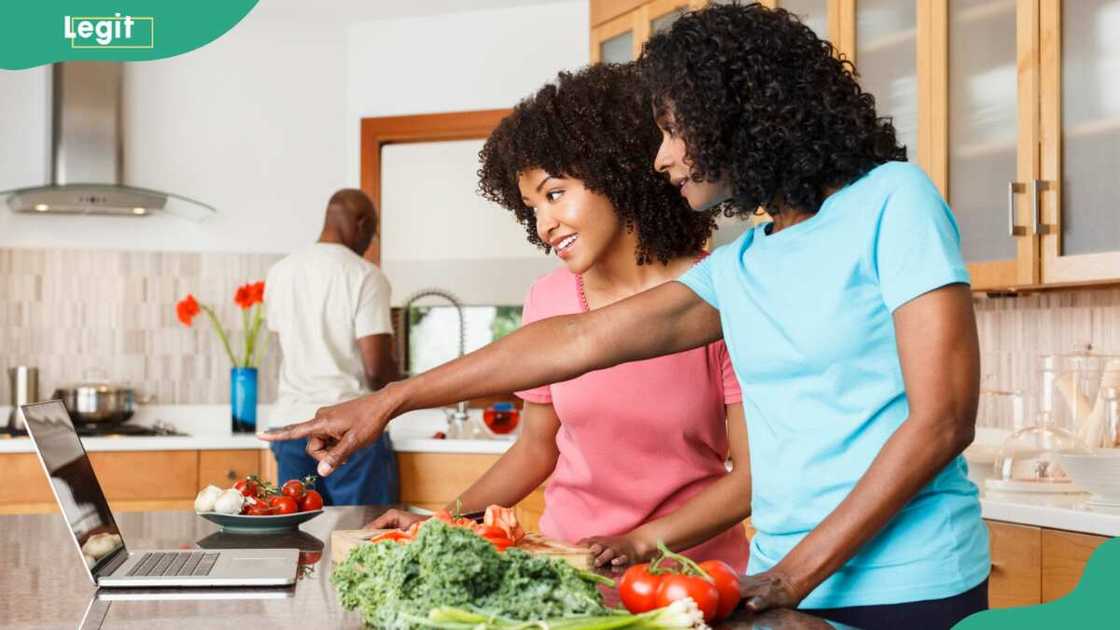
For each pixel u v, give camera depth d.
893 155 1.40
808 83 1.34
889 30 3.12
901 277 1.27
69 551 1.74
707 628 1.06
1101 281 2.52
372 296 4.13
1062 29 2.63
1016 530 2.37
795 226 1.39
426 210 5.70
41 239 5.03
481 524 1.52
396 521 1.71
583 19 5.02
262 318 5.14
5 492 4.17
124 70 5.09
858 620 1.33
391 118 5.23
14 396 4.82
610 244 1.86
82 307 5.06
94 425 4.70
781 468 1.39
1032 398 3.14
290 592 1.40
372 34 5.26
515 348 1.59
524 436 2.03
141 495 4.27
